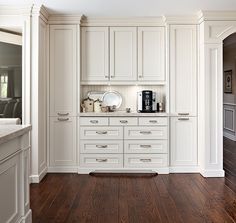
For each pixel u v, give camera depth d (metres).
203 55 5.09
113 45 5.44
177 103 5.33
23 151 2.93
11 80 5.13
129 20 5.40
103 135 5.29
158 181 4.84
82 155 5.30
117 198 4.05
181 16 5.27
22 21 4.75
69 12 5.12
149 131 5.28
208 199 4.02
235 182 4.79
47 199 4.01
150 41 5.44
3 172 2.46
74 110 5.34
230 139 9.28
